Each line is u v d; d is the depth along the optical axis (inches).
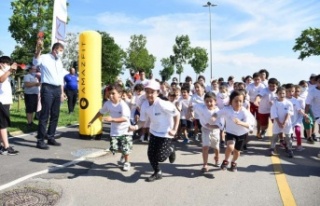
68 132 353.7
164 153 204.7
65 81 513.3
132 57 2132.1
